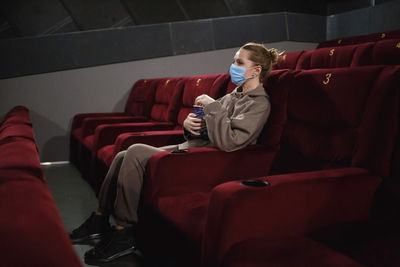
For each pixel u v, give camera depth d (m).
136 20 3.41
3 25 3.07
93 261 1.36
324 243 0.94
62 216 1.93
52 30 3.19
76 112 3.25
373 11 3.74
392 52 2.17
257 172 1.39
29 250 0.41
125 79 3.35
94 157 2.23
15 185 0.57
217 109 1.38
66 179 2.71
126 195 1.38
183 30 3.45
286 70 1.44
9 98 3.08
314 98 1.26
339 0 4.05
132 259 1.39
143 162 1.38
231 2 3.69
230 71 1.49
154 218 1.28
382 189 0.98
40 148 3.21
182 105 2.35
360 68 1.14
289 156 1.33
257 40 3.70
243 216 0.83
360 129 1.07
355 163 1.06
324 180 0.93
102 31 3.24
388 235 0.93
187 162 1.29
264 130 1.45
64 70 3.18
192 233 1.00
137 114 3.07
